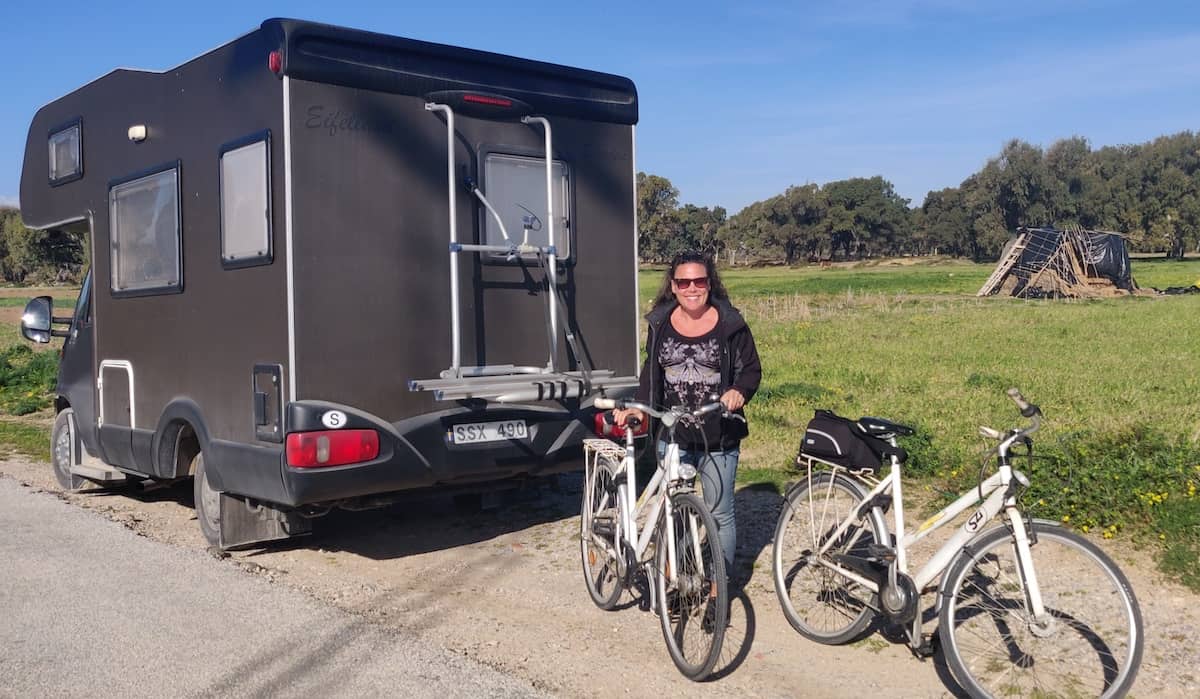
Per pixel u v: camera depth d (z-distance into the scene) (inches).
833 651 198.5
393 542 287.9
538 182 272.2
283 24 230.1
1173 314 1074.1
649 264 4527.6
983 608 173.3
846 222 5275.6
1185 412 411.8
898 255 5615.2
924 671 187.8
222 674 189.5
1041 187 4416.8
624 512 209.8
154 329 291.7
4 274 3422.7
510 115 264.8
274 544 287.6
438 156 254.2
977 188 4815.5
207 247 263.1
